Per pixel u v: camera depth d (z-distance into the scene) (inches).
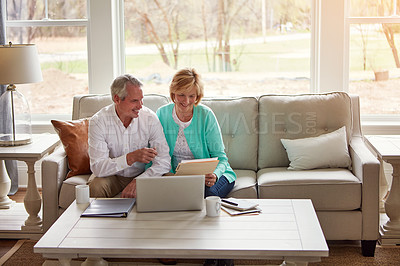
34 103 177.6
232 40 173.8
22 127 144.3
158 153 125.6
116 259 123.6
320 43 163.0
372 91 169.8
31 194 133.0
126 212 100.8
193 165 106.9
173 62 176.4
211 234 91.9
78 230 94.3
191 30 174.4
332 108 140.6
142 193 101.9
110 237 91.0
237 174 135.5
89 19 169.5
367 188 121.1
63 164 129.2
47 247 87.5
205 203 106.7
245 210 102.6
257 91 175.8
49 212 126.0
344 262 119.3
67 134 131.2
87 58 173.3
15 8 173.0
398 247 127.1
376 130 164.1
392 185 127.1
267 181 124.9
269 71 174.2
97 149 121.8
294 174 128.1
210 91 177.2
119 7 172.6
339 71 163.6
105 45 166.7
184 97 121.8
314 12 167.8
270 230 93.4
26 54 138.7
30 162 131.7
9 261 121.7
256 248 86.2
